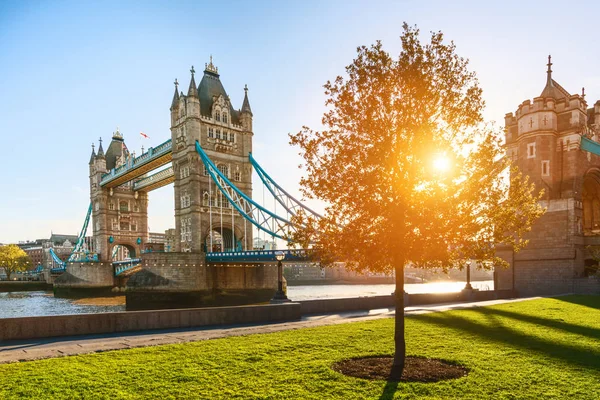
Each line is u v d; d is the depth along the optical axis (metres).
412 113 14.97
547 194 54.56
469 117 14.80
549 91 57.50
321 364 14.02
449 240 14.59
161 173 122.81
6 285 155.50
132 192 141.25
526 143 56.78
